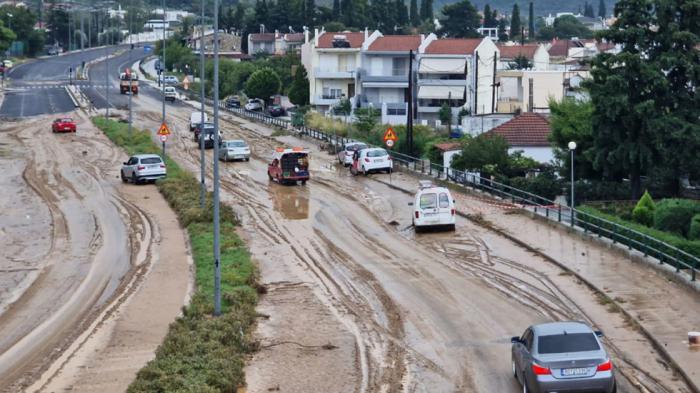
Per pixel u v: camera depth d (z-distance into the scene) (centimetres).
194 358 3244
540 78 14625
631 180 7588
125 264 5362
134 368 3372
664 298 4006
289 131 12444
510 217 6259
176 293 4556
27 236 6259
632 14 7538
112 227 6512
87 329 3962
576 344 2761
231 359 3262
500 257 5075
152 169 8419
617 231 5191
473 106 15012
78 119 14112
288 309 4131
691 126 7244
